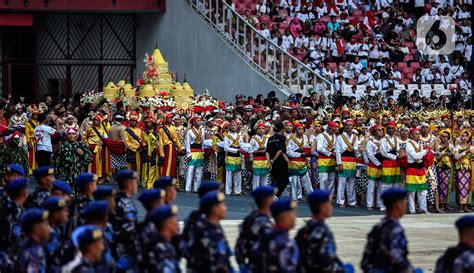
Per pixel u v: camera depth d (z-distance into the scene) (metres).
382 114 66.50
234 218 54.69
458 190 60.12
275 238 26.28
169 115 67.56
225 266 27.75
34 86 101.38
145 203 29.81
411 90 92.06
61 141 60.03
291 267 26.12
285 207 27.12
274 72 87.50
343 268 27.62
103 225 28.91
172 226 26.94
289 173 62.16
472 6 97.50
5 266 27.88
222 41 91.94
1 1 94.56
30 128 68.69
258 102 79.88
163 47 99.31
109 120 70.25
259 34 87.94
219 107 79.00
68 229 31.14
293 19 94.25
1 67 100.75
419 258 43.53
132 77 102.56
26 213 27.70
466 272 26.94
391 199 28.39
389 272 27.95
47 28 101.81
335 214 57.97
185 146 67.38
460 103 85.88
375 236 28.16
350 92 88.50
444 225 54.03
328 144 62.19
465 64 96.31
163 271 26.38
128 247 30.81
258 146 63.84
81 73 102.44
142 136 67.19
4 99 82.88
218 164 67.81
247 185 68.50
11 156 61.41
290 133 62.78
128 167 68.31
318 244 27.33
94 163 67.56
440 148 60.25
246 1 95.75
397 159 58.59
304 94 86.31
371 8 99.44
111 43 102.69
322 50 92.44
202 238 27.83
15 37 101.38
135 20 102.19
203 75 94.31
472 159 60.56
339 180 61.47
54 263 28.33
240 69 90.00
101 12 99.62
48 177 34.91
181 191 68.31
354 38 93.06
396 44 95.12
